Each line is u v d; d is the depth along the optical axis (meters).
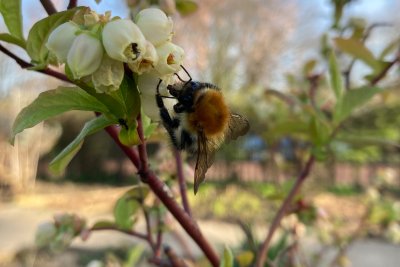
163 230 0.13
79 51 0.06
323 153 0.13
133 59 0.07
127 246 0.45
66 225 0.13
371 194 0.24
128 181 1.09
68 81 0.08
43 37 0.08
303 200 0.14
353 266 0.41
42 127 1.04
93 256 0.45
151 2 0.12
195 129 0.10
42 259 0.46
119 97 0.07
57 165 0.09
